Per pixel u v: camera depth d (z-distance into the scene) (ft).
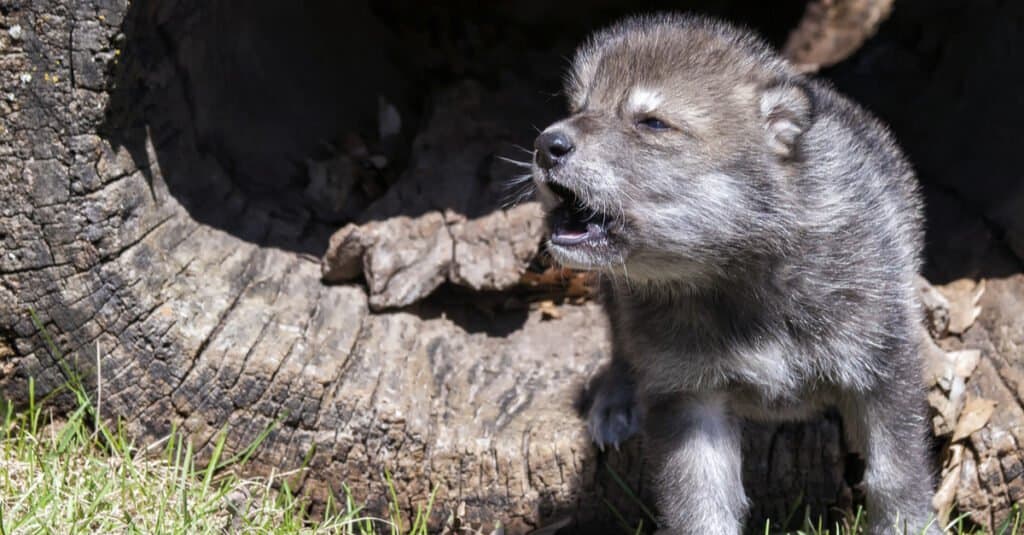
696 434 14.08
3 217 13.75
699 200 12.79
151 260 14.69
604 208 12.69
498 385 16.43
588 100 13.43
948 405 14.93
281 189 18.72
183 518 13.34
